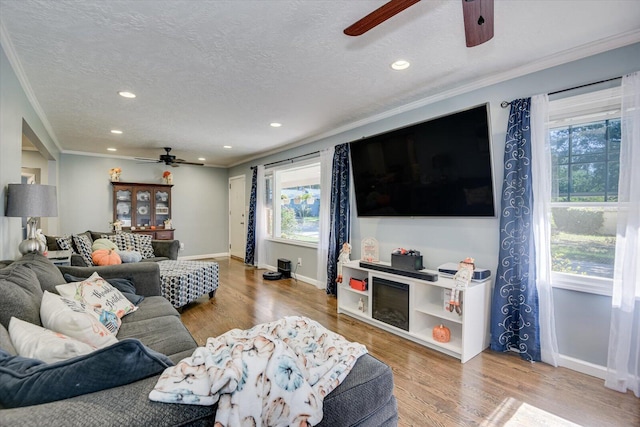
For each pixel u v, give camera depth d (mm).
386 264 3186
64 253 3617
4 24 1858
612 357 2023
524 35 2014
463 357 2379
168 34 1981
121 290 2434
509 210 2492
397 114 3457
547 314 2318
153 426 766
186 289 3557
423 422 1721
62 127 4156
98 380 857
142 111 3492
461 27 1917
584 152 2277
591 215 2258
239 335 1365
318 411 926
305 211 5270
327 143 4531
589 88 2178
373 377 1123
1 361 914
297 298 4129
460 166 2709
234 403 847
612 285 2104
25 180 5215
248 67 2445
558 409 1826
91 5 1684
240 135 4625
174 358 1571
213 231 7703
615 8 1739
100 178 6176
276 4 1693
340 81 2719
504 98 2605
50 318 1421
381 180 3445
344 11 1757
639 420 1729
